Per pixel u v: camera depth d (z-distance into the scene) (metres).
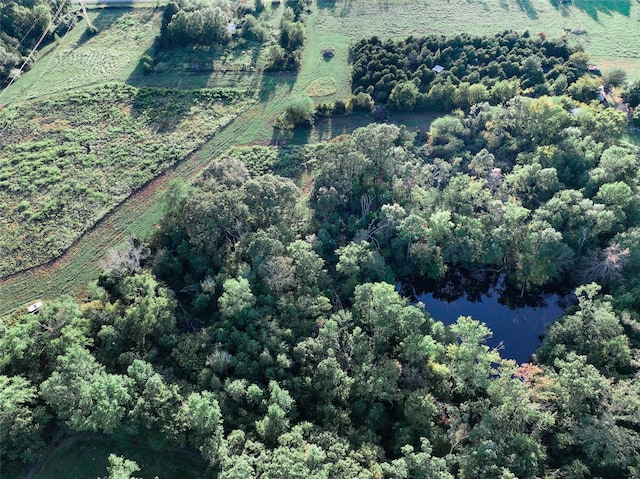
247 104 137.50
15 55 144.75
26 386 72.44
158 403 70.38
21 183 115.00
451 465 65.81
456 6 175.88
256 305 85.06
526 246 94.00
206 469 69.25
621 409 67.81
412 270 99.88
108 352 80.00
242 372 76.00
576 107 124.56
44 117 131.62
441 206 102.31
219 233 92.88
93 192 114.00
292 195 98.94
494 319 98.75
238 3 173.88
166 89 140.50
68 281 98.25
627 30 165.50
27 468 72.25
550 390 72.12
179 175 119.19
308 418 74.31
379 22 168.00
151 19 166.88
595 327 79.31
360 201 104.56
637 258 89.00
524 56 144.12
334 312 89.69
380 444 71.12
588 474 65.06
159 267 93.88
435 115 135.38
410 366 77.25
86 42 157.88
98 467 72.56
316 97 139.88
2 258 101.25
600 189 99.69
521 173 106.81
